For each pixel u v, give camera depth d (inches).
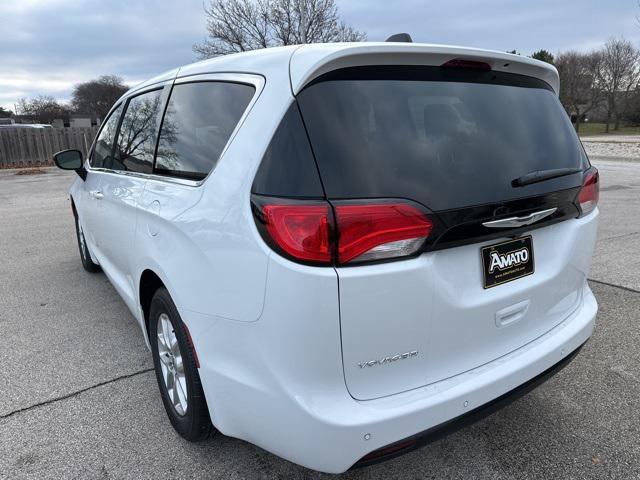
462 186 76.3
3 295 188.2
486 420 109.3
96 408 115.4
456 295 76.7
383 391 73.4
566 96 2143.2
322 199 68.6
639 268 202.1
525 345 89.5
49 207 393.7
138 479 93.2
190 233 84.7
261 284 71.6
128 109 138.6
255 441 80.7
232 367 79.6
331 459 71.1
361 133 72.9
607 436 103.0
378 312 69.9
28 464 97.3
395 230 69.6
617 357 133.7
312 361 69.2
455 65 84.4
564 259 93.5
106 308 174.1
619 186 447.5
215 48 1045.2
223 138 85.3
